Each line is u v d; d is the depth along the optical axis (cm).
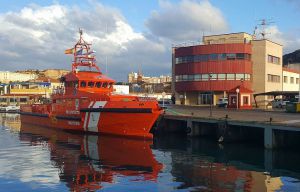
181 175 1666
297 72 7681
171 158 2125
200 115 3366
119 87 5706
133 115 2831
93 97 3138
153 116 2778
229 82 5897
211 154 2294
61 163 1952
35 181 1570
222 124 2828
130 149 2453
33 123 4356
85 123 3197
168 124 3566
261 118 2906
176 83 6456
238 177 1633
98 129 3092
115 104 2914
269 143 2441
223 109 4547
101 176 1647
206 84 6019
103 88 3428
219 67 5925
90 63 3584
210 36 6662
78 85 3334
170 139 3103
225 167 1861
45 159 2075
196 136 3209
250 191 1408
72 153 2281
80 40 3594
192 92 6316
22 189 1452
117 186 1477
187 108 4900
